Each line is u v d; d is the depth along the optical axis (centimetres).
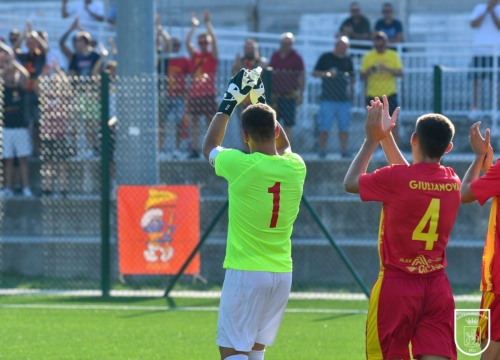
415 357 1647
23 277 4022
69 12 5644
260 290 1655
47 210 4206
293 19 6125
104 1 6169
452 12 5922
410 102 4681
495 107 4447
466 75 4600
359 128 4384
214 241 3931
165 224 3588
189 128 4284
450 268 3772
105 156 3594
